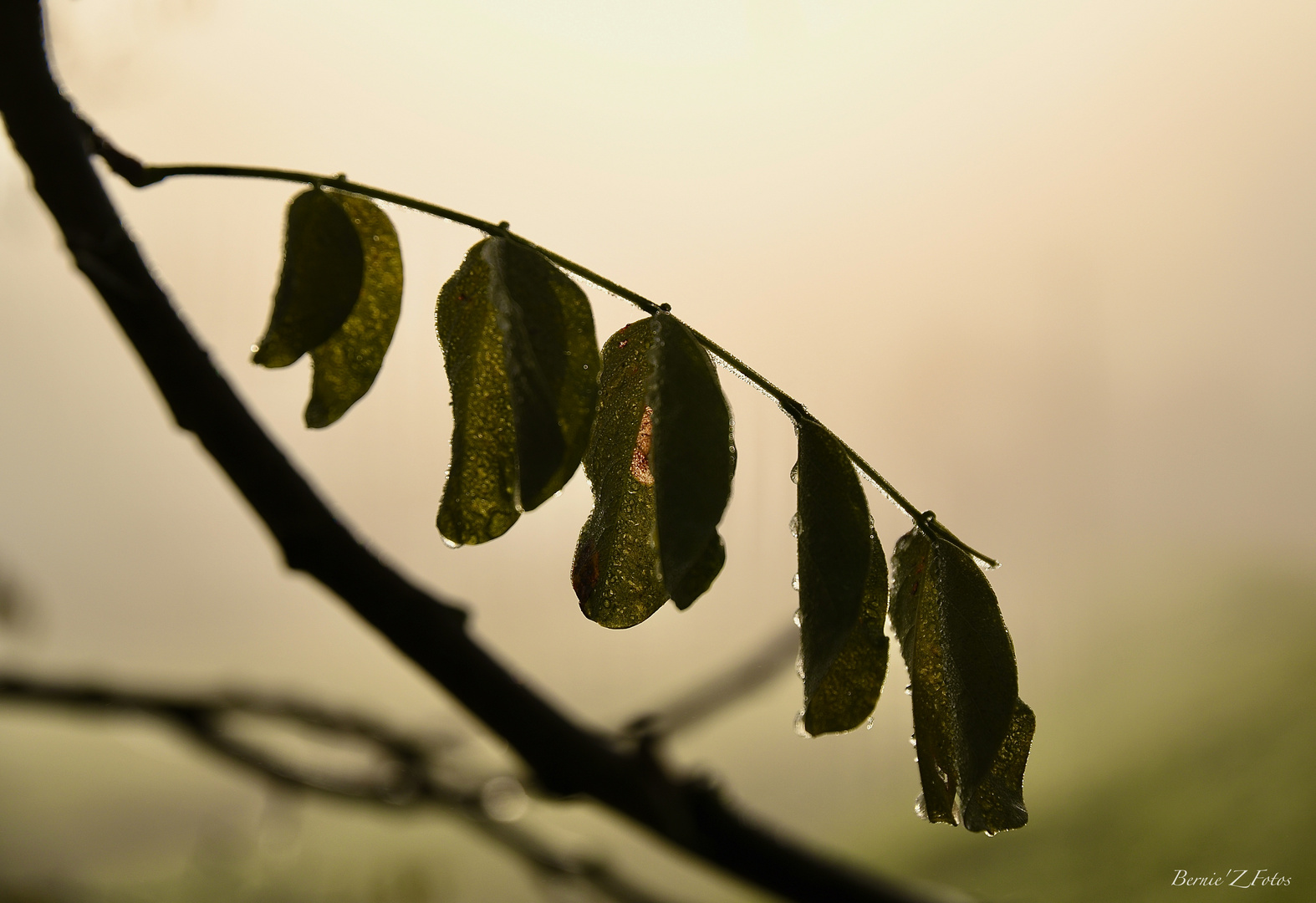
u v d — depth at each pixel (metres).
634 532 0.43
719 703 0.82
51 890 1.40
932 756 0.44
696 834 0.56
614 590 0.43
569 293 0.43
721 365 0.43
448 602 0.52
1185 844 2.62
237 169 0.46
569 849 0.94
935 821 0.44
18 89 0.46
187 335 0.48
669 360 0.42
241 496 0.49
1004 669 0.44
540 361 0.42
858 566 0.42
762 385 0.43
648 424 0.43
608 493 0.43
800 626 0.42
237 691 0.82
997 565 0.45
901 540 0.44
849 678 0.44
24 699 0.74
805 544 0.43
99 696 0.77
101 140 0.47
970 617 0.44
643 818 0.56
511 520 0.43
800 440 0.43
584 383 0.42
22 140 0.46
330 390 0.45
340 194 0.45
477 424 0.43
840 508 0.43
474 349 0.43
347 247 0.45
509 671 0.53
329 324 0.44
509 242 0.44
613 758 0.55
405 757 0.87
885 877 0.58
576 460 0.42
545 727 0.54
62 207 0.46
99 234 0.47
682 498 0.42
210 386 0.48
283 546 0.50
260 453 0.49
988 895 2.73
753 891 0.57
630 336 0.44
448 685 0.52
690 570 0.43
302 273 0.44
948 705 0.44
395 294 0.45
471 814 0.87
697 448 0.42
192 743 0.80
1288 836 2.40
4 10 0.46
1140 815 2.86
